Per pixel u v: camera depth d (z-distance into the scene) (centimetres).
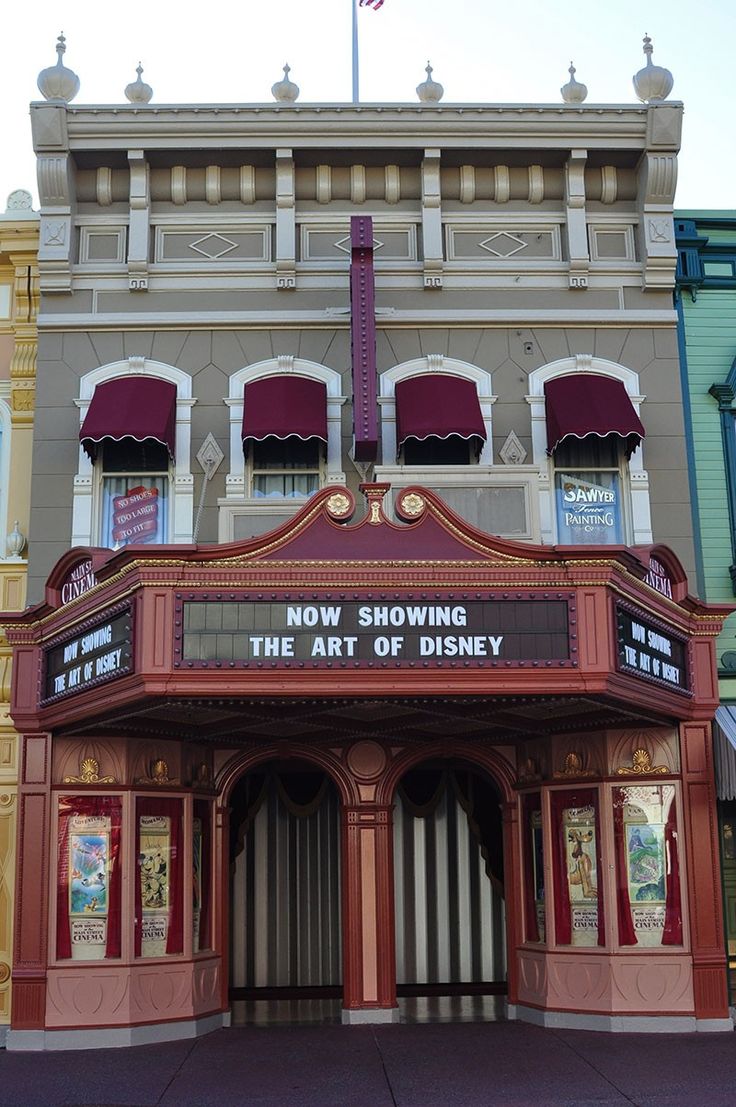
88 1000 1498
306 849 1931
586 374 1723
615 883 1566
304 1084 1241
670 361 1745
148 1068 1336
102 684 1329
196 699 1267
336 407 1709
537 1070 1296
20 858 1541
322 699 1285
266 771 1909
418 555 1291
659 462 1711
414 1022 1627
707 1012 1531
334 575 1266
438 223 1759
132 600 1273
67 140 1723
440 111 1738
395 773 1675
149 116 1723
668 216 1770
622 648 1308
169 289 1744
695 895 1558
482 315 1736
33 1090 1229
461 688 1255
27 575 1658
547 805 1633
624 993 1538
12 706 1562
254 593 1255
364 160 1764
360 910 1641
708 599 1698
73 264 1745
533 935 1647
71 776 1558
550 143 1748
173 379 1712
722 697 1664
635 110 1745
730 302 1798
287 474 1702
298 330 1736
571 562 1280
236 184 1769
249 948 1909
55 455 1689
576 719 1584
